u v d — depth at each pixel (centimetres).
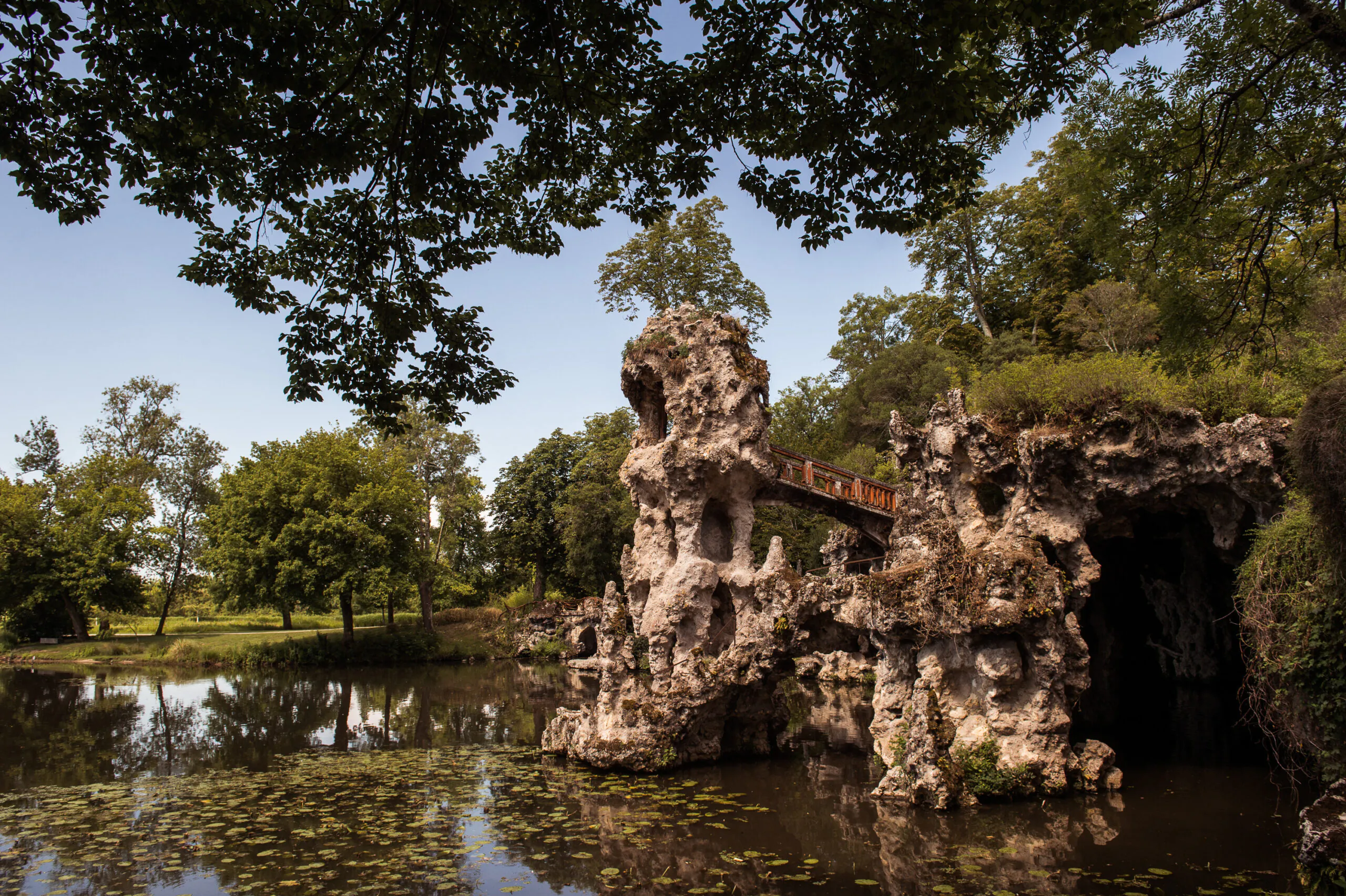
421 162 950
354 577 4153
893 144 928
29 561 5062
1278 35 930
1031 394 1684
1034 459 1565
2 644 5038
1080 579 1543
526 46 838
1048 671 1386
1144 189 1062
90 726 2447
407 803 1456
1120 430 1557
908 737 1418
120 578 5166
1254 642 1207
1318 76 929
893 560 1734
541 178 1026
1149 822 1242
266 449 4659
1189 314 1129
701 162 1027
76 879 1070
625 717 1714
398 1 805
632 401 2097
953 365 3988
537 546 5012
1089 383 1620
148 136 825
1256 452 1411
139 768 1817
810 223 1046
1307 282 1165
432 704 2878
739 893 1002
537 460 5159
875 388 4219
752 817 1330
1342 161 955
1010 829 1220
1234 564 1574
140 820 1361
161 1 748
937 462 1698
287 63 780
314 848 1199
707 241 4081
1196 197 1043
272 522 4338
